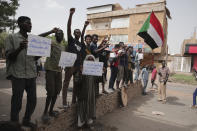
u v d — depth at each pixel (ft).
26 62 9.38
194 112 23.08
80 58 14.51
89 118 14.46
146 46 78.69
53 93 11.64
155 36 29.27
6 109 15.26
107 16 97.19
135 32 85.66
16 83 9.12
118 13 92.53
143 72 32.99
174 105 26.45
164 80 27.45
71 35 13.56
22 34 9.29
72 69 13.97
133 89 29.01
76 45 14.14
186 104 27.53
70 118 13.80
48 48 9.77
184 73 80.94
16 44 8.86
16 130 6.98
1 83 28.91
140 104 25.57
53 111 12.32
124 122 17.47
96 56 16.72
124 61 22.68
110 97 20.20
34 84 10.11
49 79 11.48
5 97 19.54
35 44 9.12
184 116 21.08
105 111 19.34
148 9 81.61
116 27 94.79
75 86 14.39
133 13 86.58
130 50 25.73
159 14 78.69
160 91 28.45
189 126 17.81
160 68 28.02
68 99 20.06
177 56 86.84
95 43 17.34
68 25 13.12
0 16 36.27
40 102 18.24
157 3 80.28
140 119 18.80
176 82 56.39
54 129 11.83
